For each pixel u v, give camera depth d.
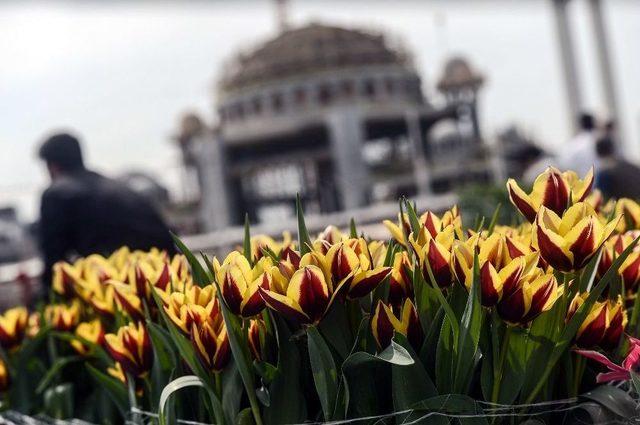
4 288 8.30
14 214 47.06
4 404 2.27
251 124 75.25
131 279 1.88
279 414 1.47
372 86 74.94
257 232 9.16
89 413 2.19
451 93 77.31
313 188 81.06
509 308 1.33
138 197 4.38
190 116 80.25
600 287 1.36
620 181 6.69
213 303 1.55
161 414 1.49
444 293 1.49
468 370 1.37
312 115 73.62
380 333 1.44
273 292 1.35
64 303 2.50
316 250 1.50
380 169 69.56
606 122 8.72
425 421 1.35
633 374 1.37
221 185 73.81
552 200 1.51
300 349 1.52
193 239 9.38
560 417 1.50
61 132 4.43
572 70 43.50
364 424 1.42
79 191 4.16
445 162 68.50
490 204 8.48
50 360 2.39
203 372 1.54
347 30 77.31
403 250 1.74
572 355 1.52
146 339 1.77
